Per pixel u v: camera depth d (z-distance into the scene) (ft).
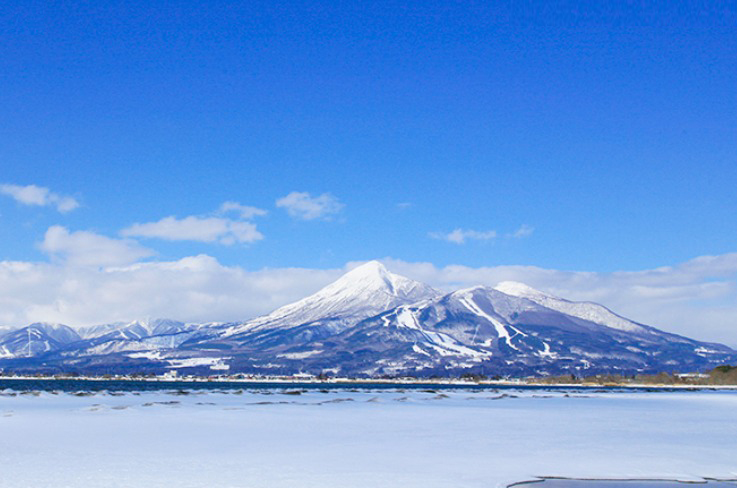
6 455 162.30
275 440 199.62
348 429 239.09
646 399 566.77
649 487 134.41
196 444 187.32
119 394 534.78
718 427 264.72
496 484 132.67
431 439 208.23
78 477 132.77
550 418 308.19
